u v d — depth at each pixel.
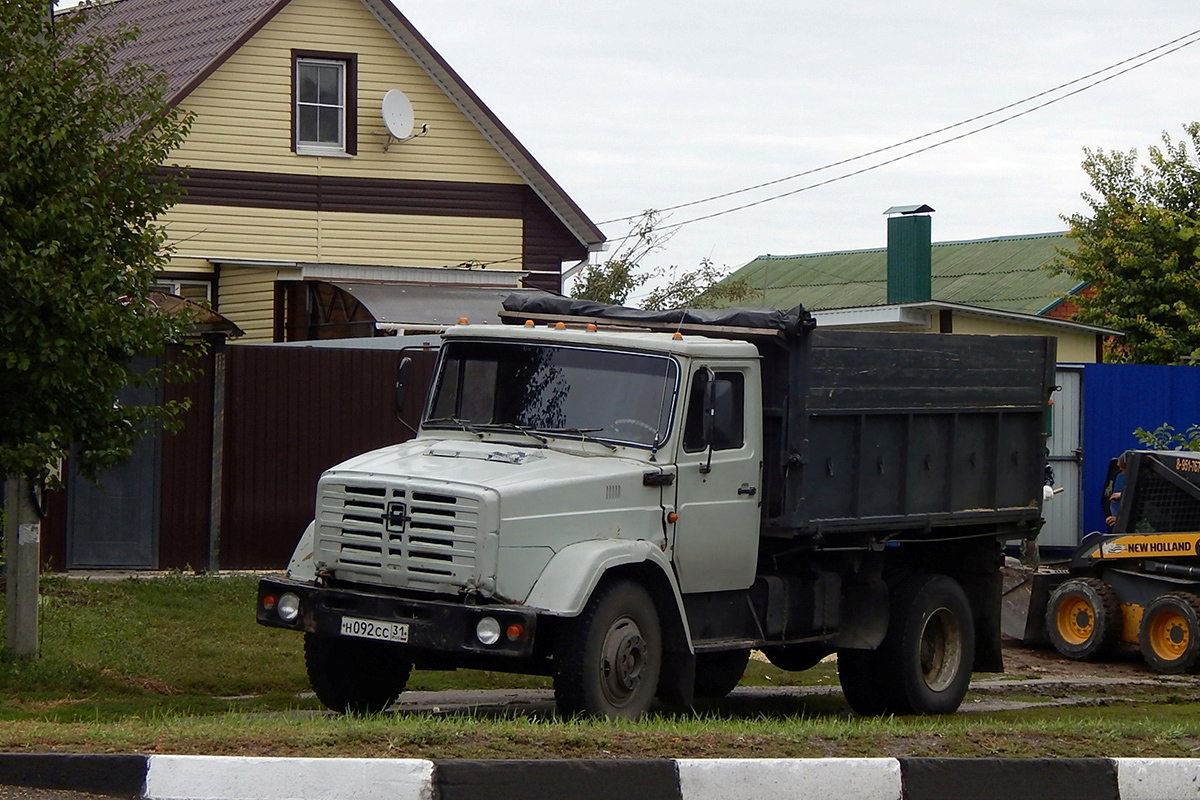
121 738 12.26
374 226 40.56
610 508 15.74
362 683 16.89
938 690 20.08
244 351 25.91
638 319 18.56
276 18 39.25
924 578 20.06
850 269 64.81
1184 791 13.41
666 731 13.57
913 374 19.03
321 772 11.44
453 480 15.12
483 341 17.34
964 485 20.03
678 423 16.48
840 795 12.48
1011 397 20.66
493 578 14.77
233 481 25.75
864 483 18.48
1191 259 49.06
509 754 12.31
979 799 12.95
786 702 21.28
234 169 38.69
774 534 17.67
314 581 15.83
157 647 20.27
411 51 40.94
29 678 17.70
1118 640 26.95
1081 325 44.97
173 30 42.47
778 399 17.73
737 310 17.88
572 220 43.06
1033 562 33.81
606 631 15.25
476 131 41.91
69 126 16.73
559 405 16.78
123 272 17.20
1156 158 51.12
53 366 16.28
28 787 11.41
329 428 26.59
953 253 64.25
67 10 22.94
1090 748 14.02
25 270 15.62
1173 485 27.28
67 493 24.25
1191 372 38.34
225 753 11.88
